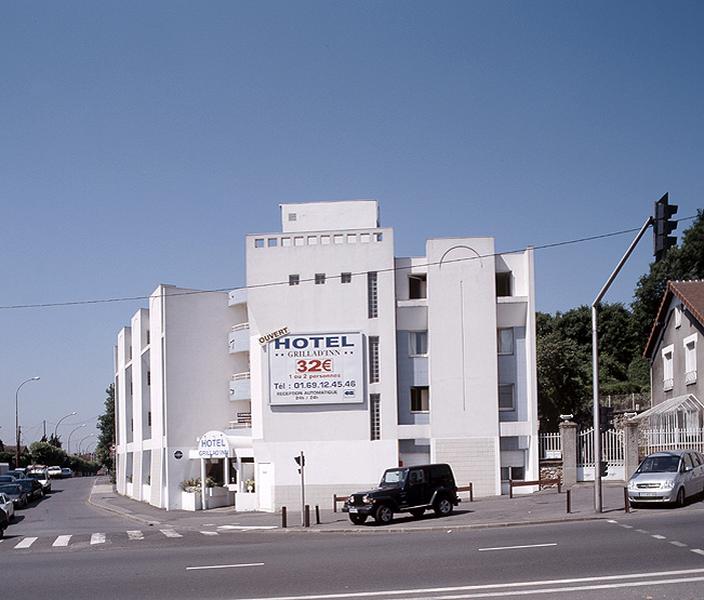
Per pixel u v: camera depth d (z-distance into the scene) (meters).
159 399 50.66
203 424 49.72
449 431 41.62
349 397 42.00
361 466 41.72
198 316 50.34
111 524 39.03
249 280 43.34
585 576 16.56
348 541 24.83
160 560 21.81
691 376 44.09
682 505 29.33
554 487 40.59
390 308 42.44
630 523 25.09
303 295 42.84
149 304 53.88
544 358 60.84
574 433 40.06
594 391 28.81
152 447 53.12
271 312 42.97
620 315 78.81
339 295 42.66
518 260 43.50
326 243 43.12
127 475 66.50
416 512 32.09
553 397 61.31
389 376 42.12
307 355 42.41
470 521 28.91
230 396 49.38
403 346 42.75
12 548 28.00
